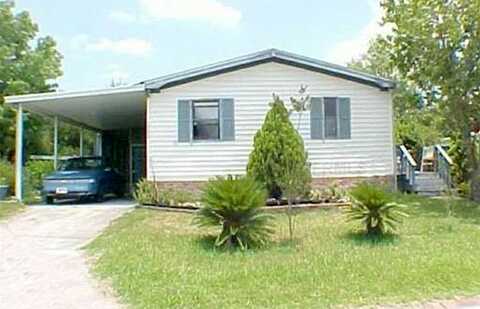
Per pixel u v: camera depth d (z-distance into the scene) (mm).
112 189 20438
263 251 9852
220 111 17312
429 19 15898
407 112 21047
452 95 16141
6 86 33594
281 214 14156
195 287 7559
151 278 8086
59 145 38188
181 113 17219
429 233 11484
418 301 6996
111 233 11938
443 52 15875
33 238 11805
